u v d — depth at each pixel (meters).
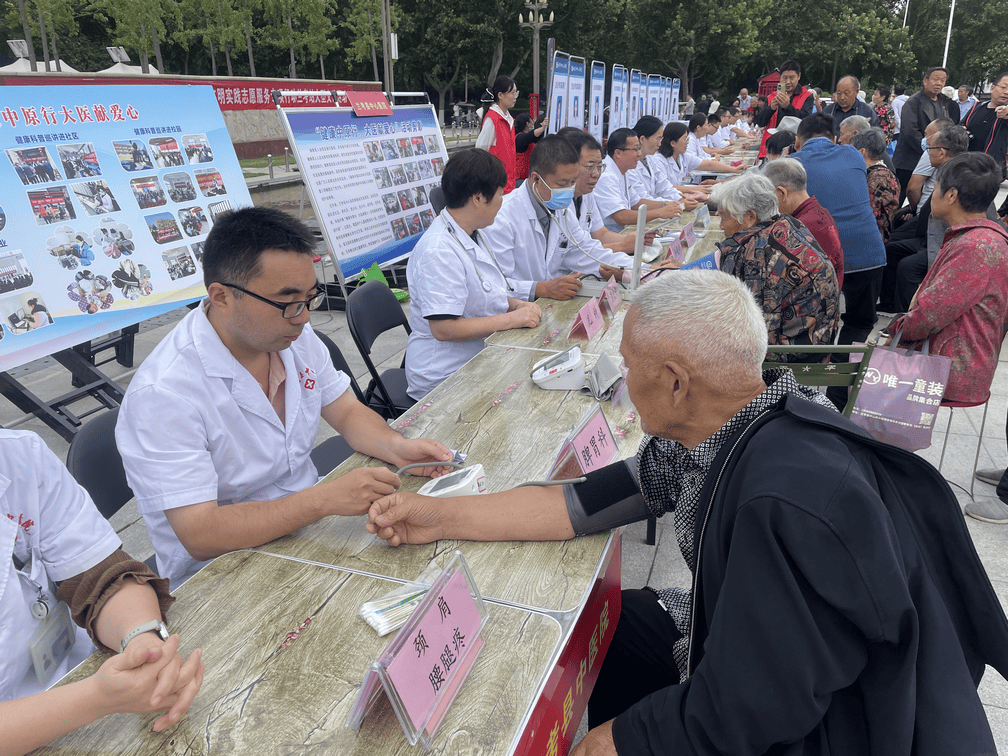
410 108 6.01
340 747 0.93
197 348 1.48
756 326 1.06
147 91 3.45
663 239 4.26
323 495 1.41
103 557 1.18
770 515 0.92
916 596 0.94
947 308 2.72
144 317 3.22
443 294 2.65
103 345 4.00
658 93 14.02
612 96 10.59
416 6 31.33
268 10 28.30
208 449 1.53
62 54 28.59
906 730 0.90
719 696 0.93
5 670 1.08
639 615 1.58
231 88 4.59
